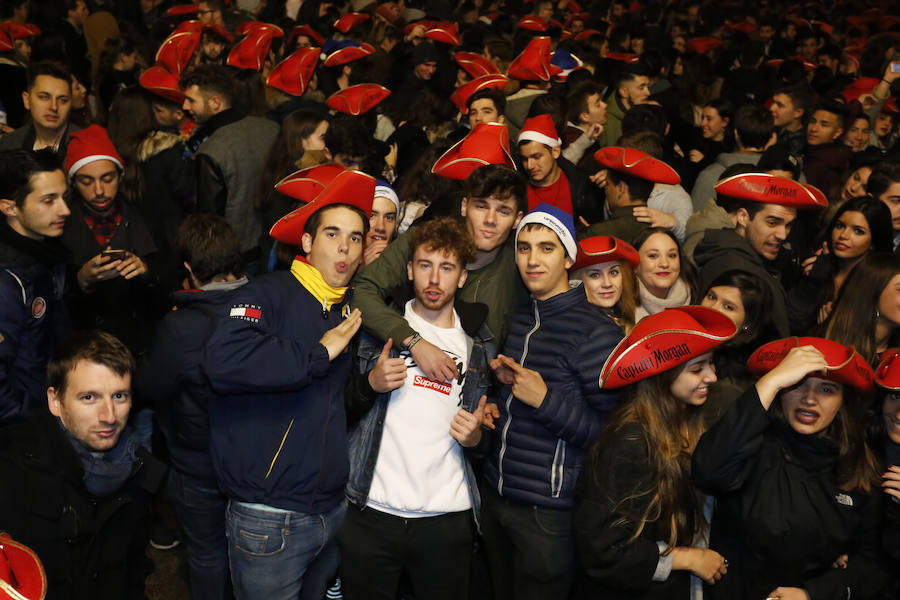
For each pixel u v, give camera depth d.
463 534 2.85
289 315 2.63
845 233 3.89
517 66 6.24
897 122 7.10
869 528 2.54
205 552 3.19
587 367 2.70
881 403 2.55
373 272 3.02
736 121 5.16
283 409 2.60
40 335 3.10
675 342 2.42
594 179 4.78
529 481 2.77
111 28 8.52
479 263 3.13
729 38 12.97
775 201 3.81
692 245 4.13
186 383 2.91
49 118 4.43
